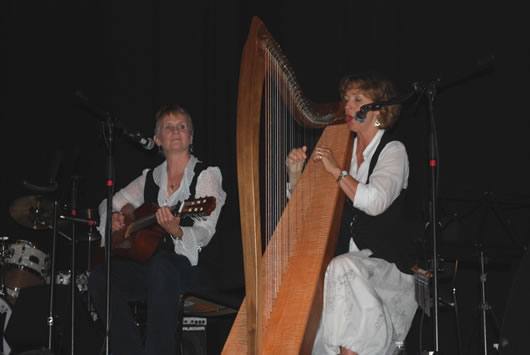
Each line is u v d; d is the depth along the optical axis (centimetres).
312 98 425
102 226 314
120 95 447
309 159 279
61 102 446
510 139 384
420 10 408
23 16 455
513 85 386
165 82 447
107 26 454
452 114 392
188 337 341
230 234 361
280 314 218
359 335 233
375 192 255
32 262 383
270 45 212
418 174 367
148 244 293
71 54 452
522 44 388
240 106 191
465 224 325
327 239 239
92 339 337
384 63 413
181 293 281
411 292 265
